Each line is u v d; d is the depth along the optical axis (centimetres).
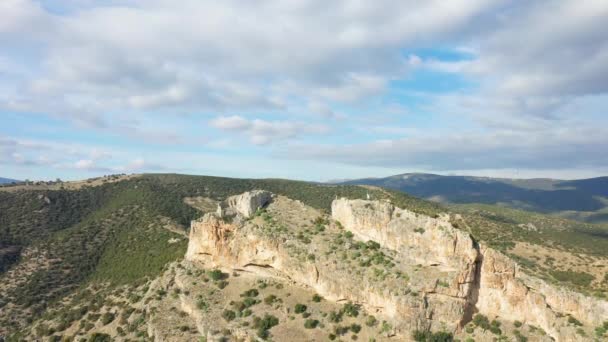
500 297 9788
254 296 10850
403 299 9419
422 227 10500
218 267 11944
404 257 10419
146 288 12781
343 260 10638
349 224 11619
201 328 10075
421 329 9350
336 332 9556
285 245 11206
